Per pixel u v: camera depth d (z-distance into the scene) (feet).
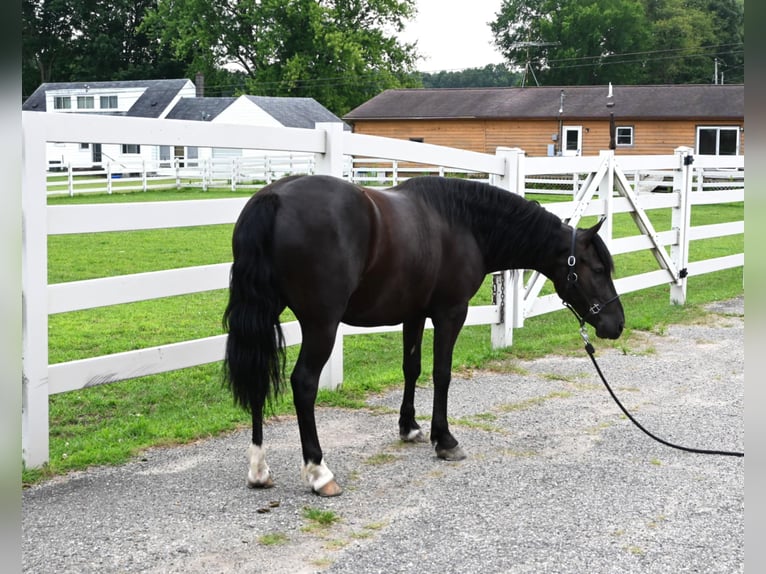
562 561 11.00
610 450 15.93
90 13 187.32
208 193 79.92
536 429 17.26
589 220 45.42
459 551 11.25
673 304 32.83
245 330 12.09
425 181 14.94
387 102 118.52
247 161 95.61
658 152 101.14
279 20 145.59
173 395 19.25
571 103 106.93
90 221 14.42
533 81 182.19
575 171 26.71
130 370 15.44
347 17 150.51
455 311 14.99
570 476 14.40
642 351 24.95
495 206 15.26
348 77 146.72
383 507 12.79
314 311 12.55
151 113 130.82
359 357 23.58
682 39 191.62
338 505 12.81
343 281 12.64
